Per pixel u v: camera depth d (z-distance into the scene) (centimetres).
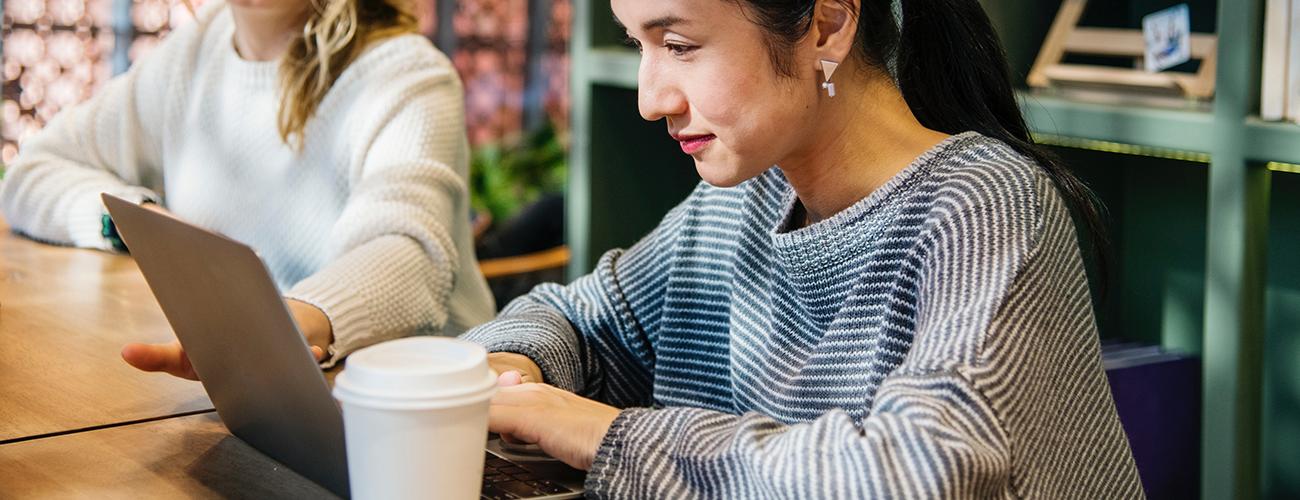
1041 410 95
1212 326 173
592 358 142
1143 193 228
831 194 115
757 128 104
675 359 136
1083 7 201
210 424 116
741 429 95
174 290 105
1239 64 165
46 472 102
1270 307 212
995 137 117
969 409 89
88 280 179
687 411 99
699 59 103
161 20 431
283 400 98
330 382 136
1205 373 175
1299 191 205
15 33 407
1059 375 98
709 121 104
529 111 536
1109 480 105
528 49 533
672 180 248
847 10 105
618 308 141
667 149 246
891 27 113
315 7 194
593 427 100
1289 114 163
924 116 118
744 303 126
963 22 116
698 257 134
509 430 102
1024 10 204
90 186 210
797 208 122
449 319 195
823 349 114
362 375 81
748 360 125
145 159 227
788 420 117
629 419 99
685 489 94
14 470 103
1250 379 172
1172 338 226
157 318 157
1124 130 179
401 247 165
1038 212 103
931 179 108
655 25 102
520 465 104
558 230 366
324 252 198
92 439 111
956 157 109
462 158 196
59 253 200
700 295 134
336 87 194
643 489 95
